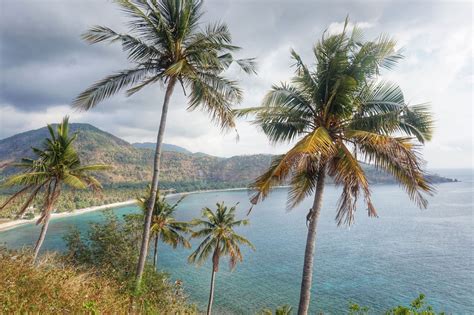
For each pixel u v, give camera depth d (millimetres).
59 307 5289
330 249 59469
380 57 8227
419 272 43969
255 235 75000
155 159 10656
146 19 9898
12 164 14938
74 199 129375
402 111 8148
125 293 8484
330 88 8469
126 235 18906
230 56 11609
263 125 9508
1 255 8305
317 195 8758
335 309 31688
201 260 24875
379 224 88250
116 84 10539
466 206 121562
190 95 11094
